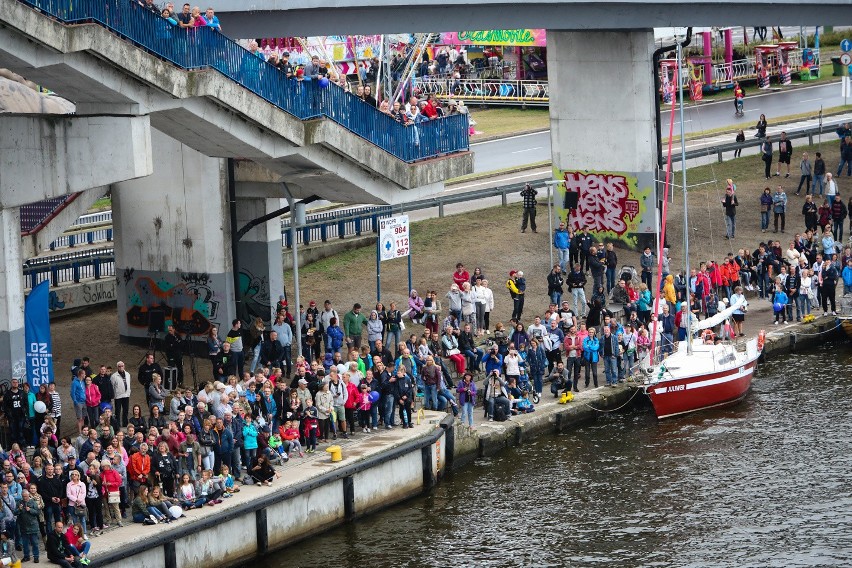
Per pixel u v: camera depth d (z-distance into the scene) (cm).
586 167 13625
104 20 8481
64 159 8875
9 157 8906
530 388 10188
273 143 9750
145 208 10888
